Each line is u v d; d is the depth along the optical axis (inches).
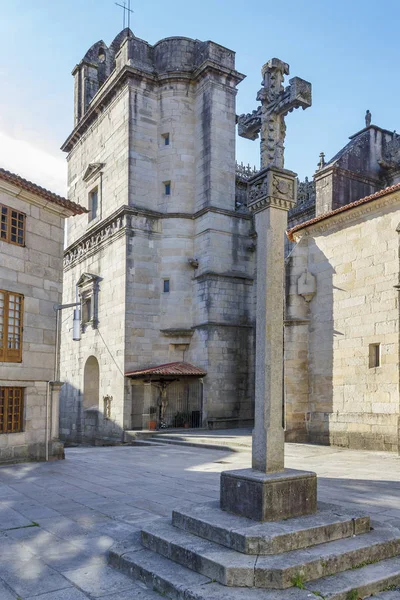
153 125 1424.7
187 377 1304.1
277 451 326.3
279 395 332.5
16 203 762.2
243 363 1337.4
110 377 1354.6
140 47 1438.2
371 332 834.2
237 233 1375.5
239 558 266.2
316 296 938.7
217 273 1323.8
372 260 843.4
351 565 277.3
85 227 1593.3
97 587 276.1
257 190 358.0
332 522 298.0
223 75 1402.6
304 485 316.8
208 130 1375.5
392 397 791.1
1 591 272.2
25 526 393.1
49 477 621.0
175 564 286.4
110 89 1461.6
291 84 354.6
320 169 1259.2
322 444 894.4
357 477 575.5
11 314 742.5
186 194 1400.1
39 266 790.5
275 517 302.4
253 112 405.7
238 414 1314.0
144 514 419.8
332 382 891.4
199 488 531.5
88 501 475.5
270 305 339.0
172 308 1349.7
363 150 1270.9
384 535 306.0
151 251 1362.0
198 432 1210.6
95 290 1467.8
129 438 1252.5
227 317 1328.7
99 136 1558.8
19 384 743.7
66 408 1587.1
